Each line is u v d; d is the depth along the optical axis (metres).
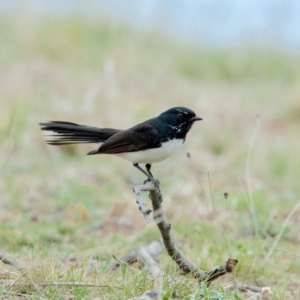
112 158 14.23
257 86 22.92
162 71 21.39
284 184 14.26
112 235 10.15
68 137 8.63
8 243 9.52
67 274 7.60
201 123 16.75
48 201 11.65
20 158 13.57
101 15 21.62
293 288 8.44
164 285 7.31
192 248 9.60
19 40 20.06
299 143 16.88
